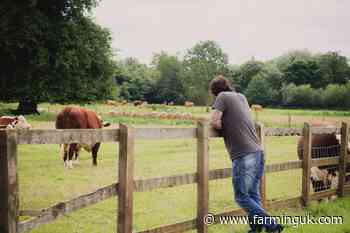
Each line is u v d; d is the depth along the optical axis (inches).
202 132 233.8
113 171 480.4
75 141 175.0
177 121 1371.8
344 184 360.5
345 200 344.8
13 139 144.2
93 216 289.6
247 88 4722.0
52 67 1456.7
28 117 1448.1
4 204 141.6
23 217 276.1
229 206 331.3
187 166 528.1
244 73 5078.7
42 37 1408.7
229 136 228.4
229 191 382.6
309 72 4781.0
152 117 1509.6
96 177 439.2
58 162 541.0
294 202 312.8
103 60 1636.3
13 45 1362.0
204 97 4463.6
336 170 366.9
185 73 4697.3
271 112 2871.6
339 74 4830.2
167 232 218.8
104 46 1653.5
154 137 212.5
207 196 238.2
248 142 226.1
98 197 184.7
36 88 1475.1
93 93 1667.1
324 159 336.8
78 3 1544.0
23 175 438.6
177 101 4781.0
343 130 354.6
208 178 238.4
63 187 384.8
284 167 299.7
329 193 347.3
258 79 4633.4
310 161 320.2
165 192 368.2
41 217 154.9
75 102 1683.1
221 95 231.6
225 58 4756.4
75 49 1486.2
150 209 313.6
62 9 1556.3
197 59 4704.7
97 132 185.3
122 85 4773.6
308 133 317.1
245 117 228.7
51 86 1498.5
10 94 1523.1
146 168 505.7
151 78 4953.3
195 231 250.7
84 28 1578.5
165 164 541.3
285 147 798.5
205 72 4559.5
